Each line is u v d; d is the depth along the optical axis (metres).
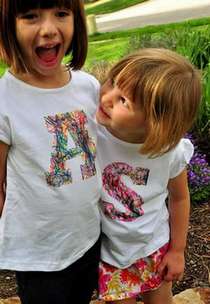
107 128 0.78
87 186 0.76
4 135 0.72
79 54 0.78
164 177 0.81
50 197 0.74
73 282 0.81
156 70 0.72
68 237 0.76
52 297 0.78
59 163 0.74
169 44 2.50
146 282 0.84
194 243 1.26
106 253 0.83
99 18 7.23
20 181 0.74
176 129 0.73
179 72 0.72
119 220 0.80
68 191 0.74
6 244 0.76
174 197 0.85
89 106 0.77
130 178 0.80
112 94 0.74
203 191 1.42
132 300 0.86
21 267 0.76
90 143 0.77
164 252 0.85
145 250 0.83
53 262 0.76
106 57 3.41
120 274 0.83
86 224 0.77
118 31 5.16
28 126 0.72
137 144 0.77
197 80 0.74
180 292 1.13
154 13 6.73
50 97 0.74
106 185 0.80
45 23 0.70
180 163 0.82
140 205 0.81
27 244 0.75
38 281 0.77
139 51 0.76
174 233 0.86
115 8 7.91
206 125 1.67
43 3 0.70
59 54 0.73
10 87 0.73
